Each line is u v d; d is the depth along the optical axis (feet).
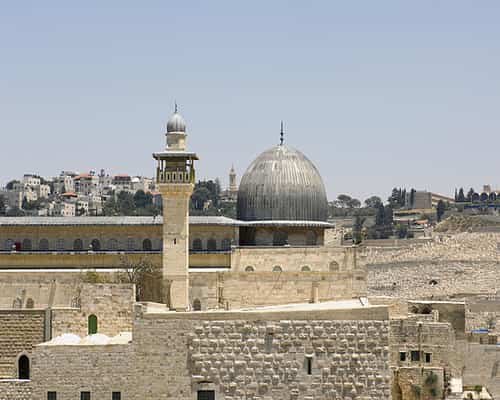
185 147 432.66
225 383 315.17
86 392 320.09
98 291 370.32
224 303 445.78
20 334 368.07
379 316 314.76
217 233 478.18
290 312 315.78
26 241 476.13
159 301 436.35
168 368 317.42
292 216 500.74
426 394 380.17
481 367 414.21
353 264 473.67
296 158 512.63
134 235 474.49
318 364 313.73
